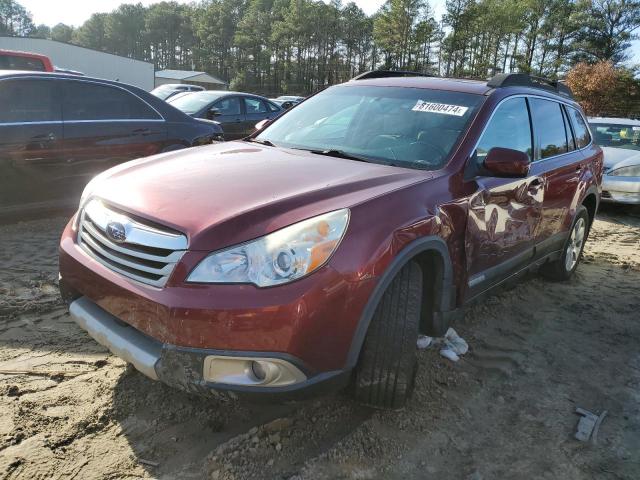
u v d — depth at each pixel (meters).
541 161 4.15
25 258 4.90
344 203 2.50
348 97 4.00
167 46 141.25
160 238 2.35
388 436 2.70
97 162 6.18
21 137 5.56
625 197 8.91
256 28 107.94
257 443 2.58
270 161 3.09
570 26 67.94
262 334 2.17
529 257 4.11
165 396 2.89
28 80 5.68
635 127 10.34
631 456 2.71
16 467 2.31
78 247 2.77
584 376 3.50
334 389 2.40
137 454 2.46
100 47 147.50
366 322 2.42
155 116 6.73
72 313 2.72
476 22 75.06
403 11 80.31
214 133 7.45
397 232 2.55
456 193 3.04
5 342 3.35
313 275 2.25
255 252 2.23
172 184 2.69
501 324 4.20
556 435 2.85
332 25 99.81
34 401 2.76
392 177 2.88
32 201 5.84
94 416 2.69
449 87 3.79
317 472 2.42
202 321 2.17
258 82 104.25
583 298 4.92
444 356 3.53
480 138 3.36
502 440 2.77
